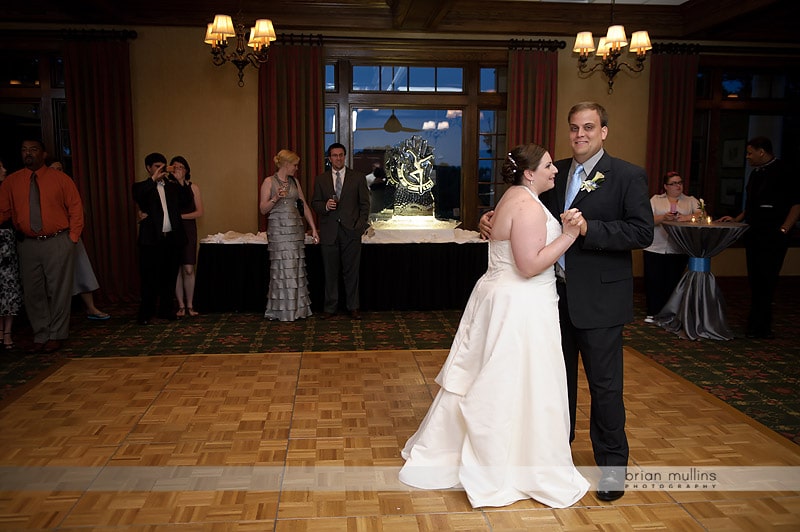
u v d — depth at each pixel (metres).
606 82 8.09
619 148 8.23
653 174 8.14
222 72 7.57
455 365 2.84
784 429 3.53
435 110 8.07
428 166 6.70
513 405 2.67
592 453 3.21
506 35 7.89
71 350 5.09
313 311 6.60
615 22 7.82
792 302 7.12
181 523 2.52
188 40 7.50
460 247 6.68
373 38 7.64
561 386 2.71
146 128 7.55
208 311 6.50
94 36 7.17
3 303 4.99
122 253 7.42
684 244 5.59
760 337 5.54
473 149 8.09
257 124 7.64
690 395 4.08
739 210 8.74
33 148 4.73
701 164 8.57
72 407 3.80
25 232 4.79
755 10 6.62
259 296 6.49
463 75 8.00
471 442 2.71
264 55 6.34
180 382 4.29
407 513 2.62
